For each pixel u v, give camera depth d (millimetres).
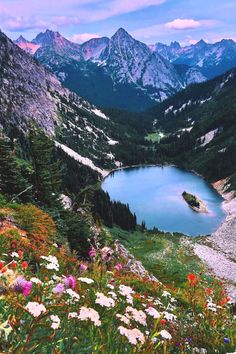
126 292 5102
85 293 5207
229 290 37031
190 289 8680
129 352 3613
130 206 180000
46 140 36188
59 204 33656
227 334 6492
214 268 87750
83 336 3611
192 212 167625
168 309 7707
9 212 16047
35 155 34469
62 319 3607
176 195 197375
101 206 121062
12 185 31891
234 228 139000
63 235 21891
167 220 157625
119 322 4523
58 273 6430
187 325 7141
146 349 3650
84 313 3451
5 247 9039
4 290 2994
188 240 125438
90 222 25734
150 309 4531
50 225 18062
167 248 87812
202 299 9758
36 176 33844
